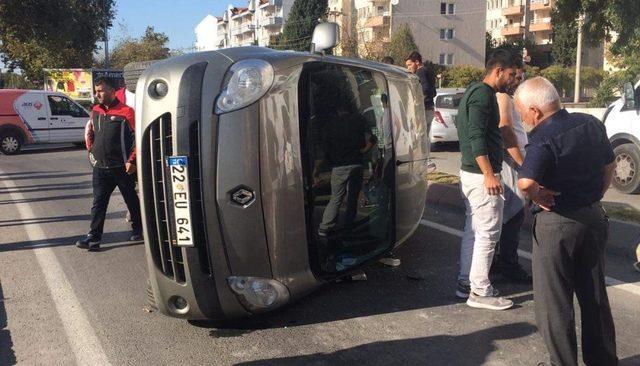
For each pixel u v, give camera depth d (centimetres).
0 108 1761
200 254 384
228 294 393
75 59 3794
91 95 3466
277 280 407
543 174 319
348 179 482
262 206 392
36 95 1827
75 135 1895
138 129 391
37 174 1327
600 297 330
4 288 533
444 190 856
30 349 408
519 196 502
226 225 383
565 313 328
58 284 542
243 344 410
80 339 422
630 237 590
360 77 505
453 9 6094
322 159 462
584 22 2234
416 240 657
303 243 419
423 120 627
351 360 384
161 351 402
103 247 672
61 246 678
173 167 377
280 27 9469
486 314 452
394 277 538
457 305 471
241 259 391
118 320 456
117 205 925
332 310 466
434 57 6112
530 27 7544
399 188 545
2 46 3653
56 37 3344
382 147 530
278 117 400
